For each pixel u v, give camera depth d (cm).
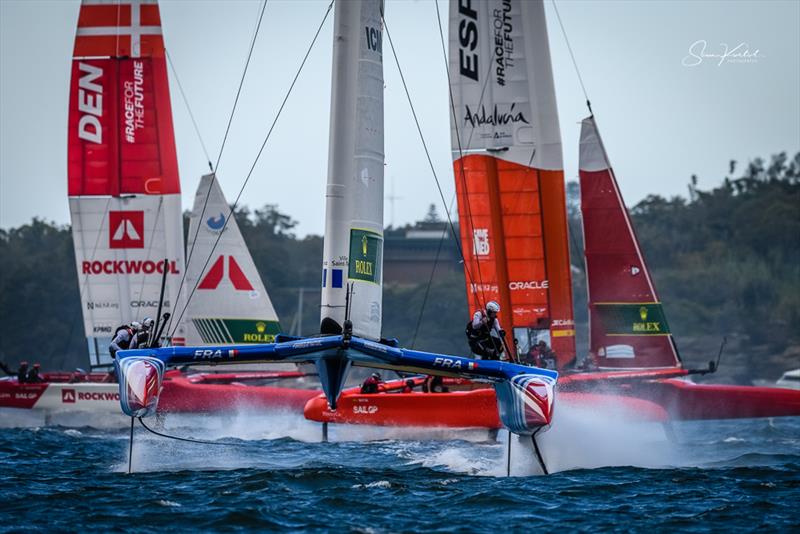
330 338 4959
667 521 4109
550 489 4794
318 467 5509
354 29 5441
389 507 4356
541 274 8044
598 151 8331
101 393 8781
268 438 7881
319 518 4138
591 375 7650
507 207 8081
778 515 4216
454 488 4825
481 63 8106
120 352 5275
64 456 6372
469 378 5466
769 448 6781
